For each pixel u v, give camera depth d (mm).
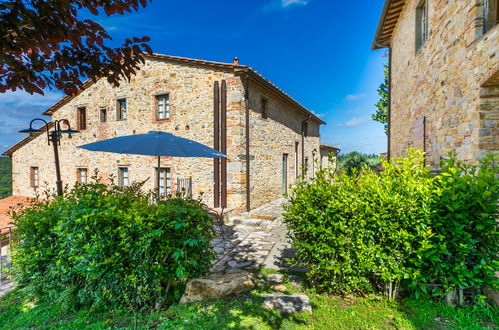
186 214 2809
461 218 2324
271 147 10023
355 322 2350
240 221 6977
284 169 11609
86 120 10617
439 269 2412
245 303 2688
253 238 5410
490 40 2973
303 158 13297
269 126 9859
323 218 2758
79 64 1876
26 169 13039
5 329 2381
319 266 2768
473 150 3318
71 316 2604
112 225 2516
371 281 2822
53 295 2844
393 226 2467
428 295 2582
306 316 2447
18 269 3018
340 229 2727
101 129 10164
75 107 10969
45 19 1553
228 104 7770
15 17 1425
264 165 9445
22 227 2896
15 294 3129
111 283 2502
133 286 2502
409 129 6152
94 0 1778
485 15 3287
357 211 2654
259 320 2383
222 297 2803
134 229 2504
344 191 2760
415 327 2219
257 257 4234
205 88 8094
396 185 2740
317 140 15914
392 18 7082
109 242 2465
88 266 2461
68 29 1675
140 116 9195
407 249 2451
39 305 2852
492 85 3121
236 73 7574
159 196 3547
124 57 2002
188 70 8328
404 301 2639
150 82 9000
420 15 5605
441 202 2393
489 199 2279
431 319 2318
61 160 11469
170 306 2705
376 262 2611
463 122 3582
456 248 2354
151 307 2637
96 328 2322
